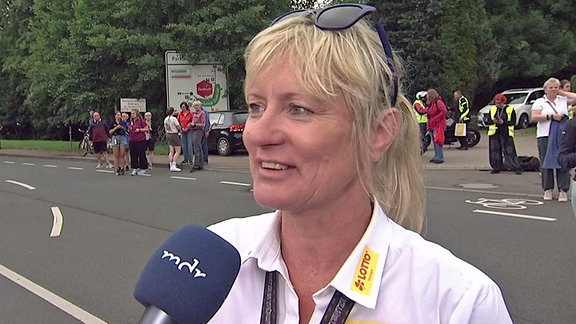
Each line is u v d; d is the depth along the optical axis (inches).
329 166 41.1
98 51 877.2
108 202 392.2
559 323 155.5
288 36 40.8
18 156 986.1
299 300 44.9
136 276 212.5
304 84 39.6
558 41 1315.2
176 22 874.8
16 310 180.7
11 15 1553.9
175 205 367.9
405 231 45.8
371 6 42.5
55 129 1584.6
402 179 47.8
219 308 45.0
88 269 223.5
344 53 40.3
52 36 1045.2
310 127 40.1
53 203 398.3
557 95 335.6
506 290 181.6
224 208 351.9
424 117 553.9
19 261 238.5
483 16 1143.6
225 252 45.1
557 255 219.3
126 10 851.4
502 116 473.1
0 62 1622.8
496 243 240.1
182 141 603.5
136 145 577.3
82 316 174.6
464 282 41.5
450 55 1022.4
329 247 44.3
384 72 43.1
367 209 44.9
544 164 340.5
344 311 41.9
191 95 856.3
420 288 41.7
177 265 43.8
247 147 42.4
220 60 853.2
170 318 42.5
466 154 631.2
